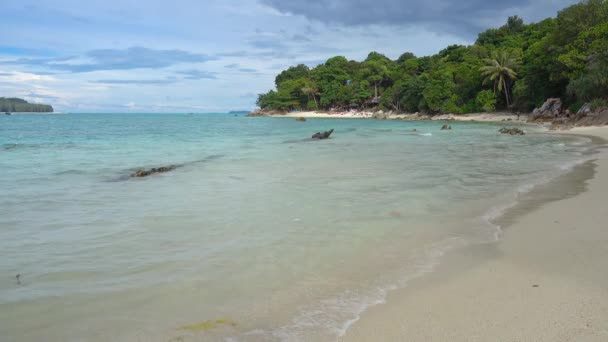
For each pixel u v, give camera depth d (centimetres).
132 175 1427
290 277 536
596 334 376
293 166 1623
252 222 795
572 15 5300
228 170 1531
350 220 802
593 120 4053
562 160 1691
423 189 1106
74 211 902
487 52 8475
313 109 13562
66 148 2547
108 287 511
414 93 8844
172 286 512
